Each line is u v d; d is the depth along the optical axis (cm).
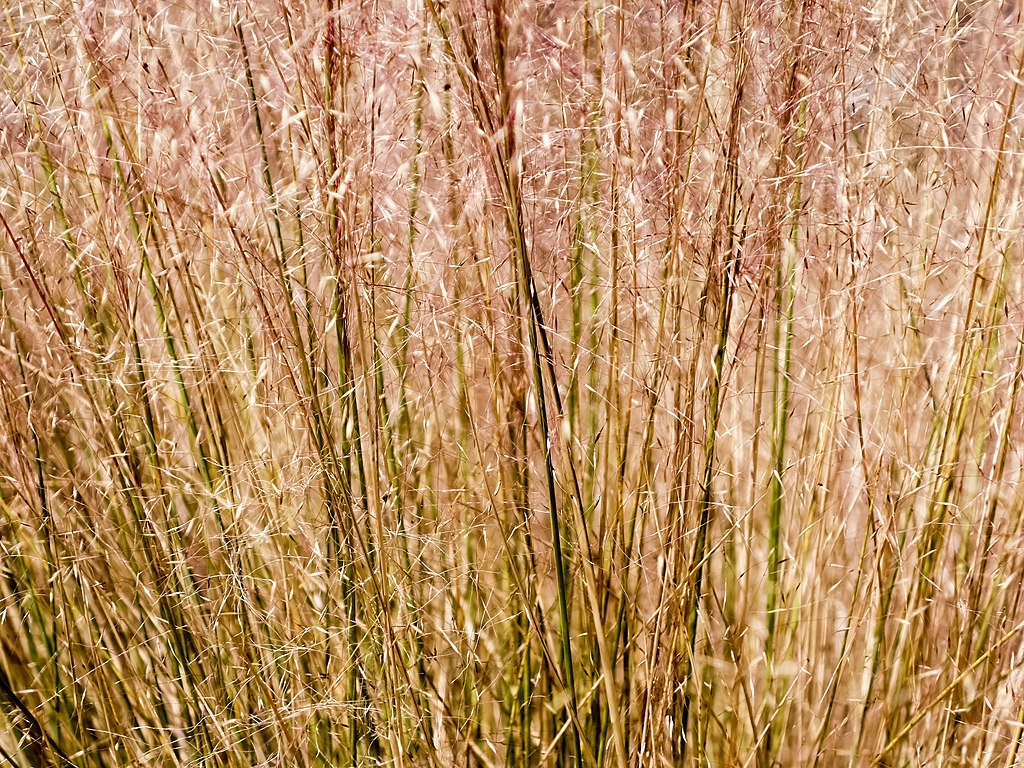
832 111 106
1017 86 111
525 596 106
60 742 121
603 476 114
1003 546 115
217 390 119
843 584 125
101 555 121
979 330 109
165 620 115
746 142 105
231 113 113
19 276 118
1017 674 113
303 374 106
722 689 124
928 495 116
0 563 122
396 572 115
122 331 115
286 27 103
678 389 105
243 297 118
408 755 116
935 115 113
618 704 111
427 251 113
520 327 101
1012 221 109
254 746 119
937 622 120
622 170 102
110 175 110
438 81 104
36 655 125
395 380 118
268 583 119
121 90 110
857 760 118
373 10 98
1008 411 107
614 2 104
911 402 121
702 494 106
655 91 105
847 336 111
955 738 117
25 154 114
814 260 114
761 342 109
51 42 112
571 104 109
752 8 101
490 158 90
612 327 106
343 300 100
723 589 125
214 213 108
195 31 113
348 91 99
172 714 121
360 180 100
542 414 93
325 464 106
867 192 110
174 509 123
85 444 127
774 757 120
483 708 123
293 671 117
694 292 110
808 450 122
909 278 118
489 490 108
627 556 111
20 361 116
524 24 104
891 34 110
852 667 122
